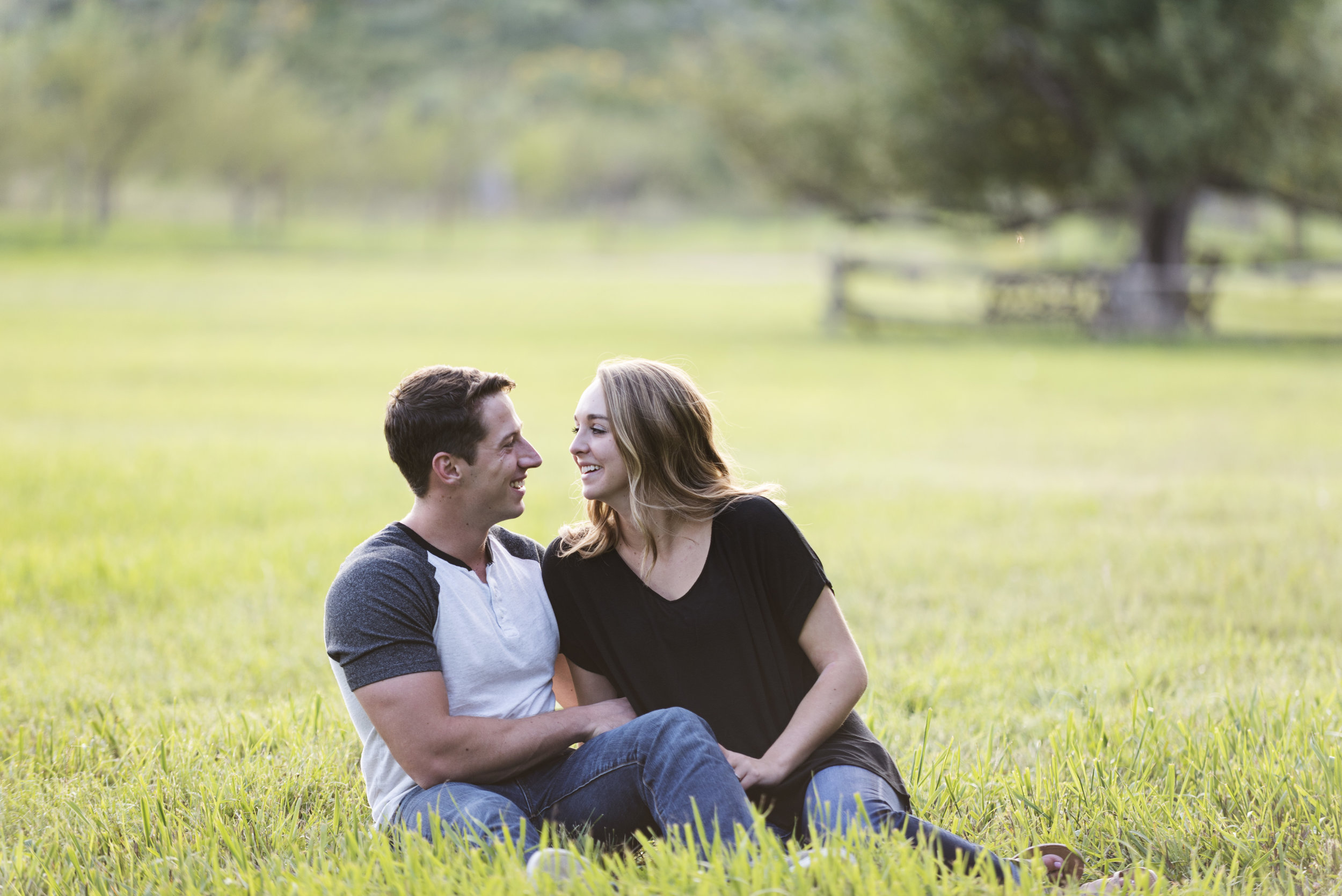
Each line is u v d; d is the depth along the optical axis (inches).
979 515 526.6
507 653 198.2
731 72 1878.7
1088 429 809.5
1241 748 236.2
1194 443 749.9
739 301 2322.8
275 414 870.4
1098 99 1488.7
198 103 4995.1
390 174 6205.7
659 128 7071.9
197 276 2819.9
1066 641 338.3
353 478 607.2
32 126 4559.5
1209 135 1396.4
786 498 566.9
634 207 7450.8
